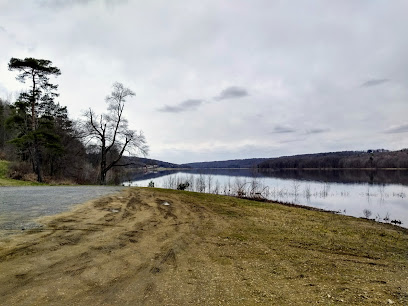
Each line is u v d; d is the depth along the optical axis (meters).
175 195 15.38
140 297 3.68
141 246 6.02
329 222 10.30
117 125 30.44
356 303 3.64
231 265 5.12
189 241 6.63
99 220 8.24
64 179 31.61
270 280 4.46
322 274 4.84
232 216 10.20
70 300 3.51
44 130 27.45
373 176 58.88
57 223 7.56
